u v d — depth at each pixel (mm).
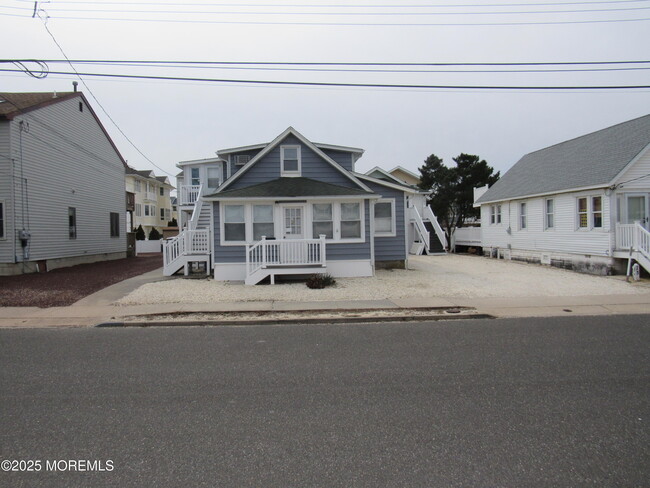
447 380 5664
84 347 7598
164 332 8836
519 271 18312
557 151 24344
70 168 21953
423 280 15328
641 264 15367
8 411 4770
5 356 7012
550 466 3592
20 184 18016
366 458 3742
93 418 4582
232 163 20250
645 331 8500
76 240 22609
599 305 11273
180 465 3650
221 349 7387
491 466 3598
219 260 15977
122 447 3959
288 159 17875
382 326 9242
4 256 17641
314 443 4012
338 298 12164
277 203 16109
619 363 6352
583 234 18281
